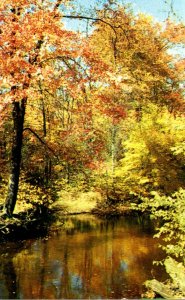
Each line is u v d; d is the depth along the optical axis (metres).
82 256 12.25
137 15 27.02
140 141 22.84
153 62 28.41
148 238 15.57
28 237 14.76
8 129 20.28
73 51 13.05
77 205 25.39
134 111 26.08
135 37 24.12
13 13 12.80
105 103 14.63
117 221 21.20
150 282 9.14
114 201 26.45
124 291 9.05
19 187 17.95
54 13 13.15
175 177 22.36
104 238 15.46
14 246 13.19
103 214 24.00
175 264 9.67
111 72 13.66
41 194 19.12
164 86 31.70
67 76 13.20
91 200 26.36
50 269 10.65
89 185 27.30
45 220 18.31
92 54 13.27
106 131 27.25
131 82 24.12
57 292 8.85
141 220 21.67
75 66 13.81
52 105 19.50
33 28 11.94
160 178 22.33
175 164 22.19
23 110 15.62
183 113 28.77
